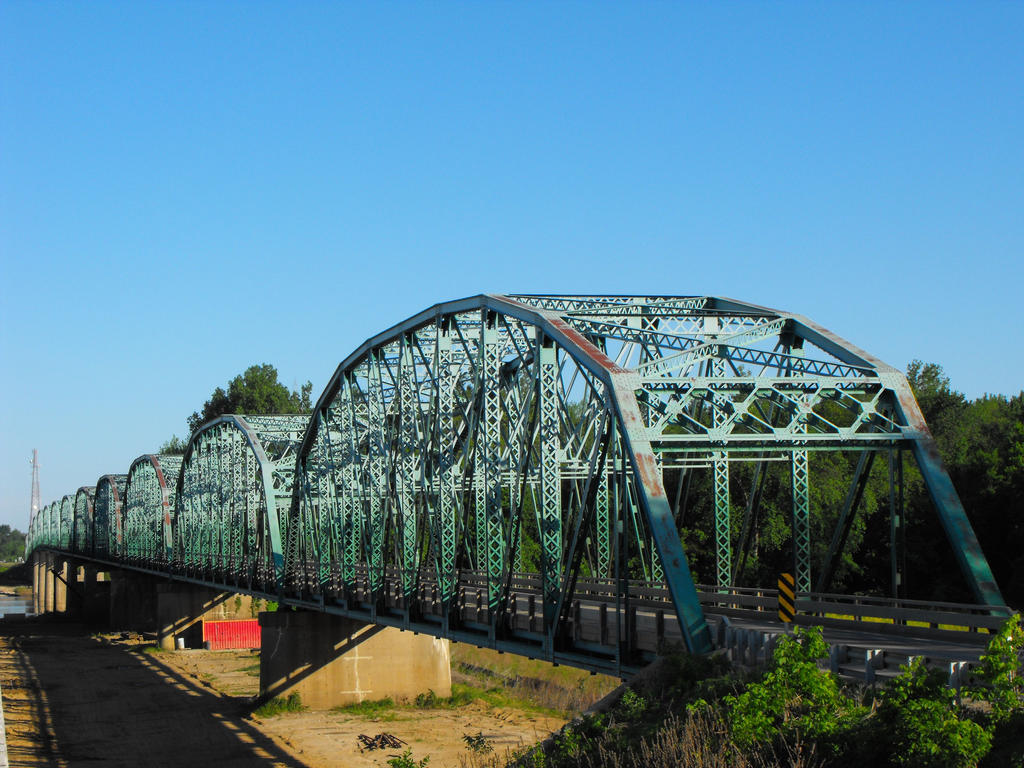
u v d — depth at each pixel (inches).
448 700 2174.0
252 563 2485.2
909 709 599.5
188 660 3127.5
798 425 1090.7
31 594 7421.3
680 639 905.5
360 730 1911.9
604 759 732.7
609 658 1021.2
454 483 1491.1
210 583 2874.0
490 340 1331.2
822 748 632.4
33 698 2380.7
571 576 1061.1
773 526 2138.3
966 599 1754.4
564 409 1450.5
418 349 1588.3
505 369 1456.7
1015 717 604.1
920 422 1112.8
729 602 1160.2
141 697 2383.1
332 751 1748.3
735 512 2190.0
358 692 2154.3
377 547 1721.2
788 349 1318.9
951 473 2060.8
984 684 656.4
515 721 1985.7
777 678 677.3
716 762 637.9
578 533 1056.2
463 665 2664.9
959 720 598.9
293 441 2736.2
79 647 3531.0
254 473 2721.5
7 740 1856.5
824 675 686.5
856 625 1019.3
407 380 1612.9
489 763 1146.7
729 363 1298.0
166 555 3521.2
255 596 2429.9
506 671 2477.9
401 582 1566.2
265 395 5959.6
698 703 712.4
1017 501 1844.2
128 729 2003.0
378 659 2177.7
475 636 1300.4
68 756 1764.3
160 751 1798.7
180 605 3476.9
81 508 5999.0
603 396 1138.7
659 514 921.5
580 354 1074.1
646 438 977.5
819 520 2089.1
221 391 6200.8
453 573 1391.5
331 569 1948.8
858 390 1150.3
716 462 1277.1
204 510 3080.7
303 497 2177.7
